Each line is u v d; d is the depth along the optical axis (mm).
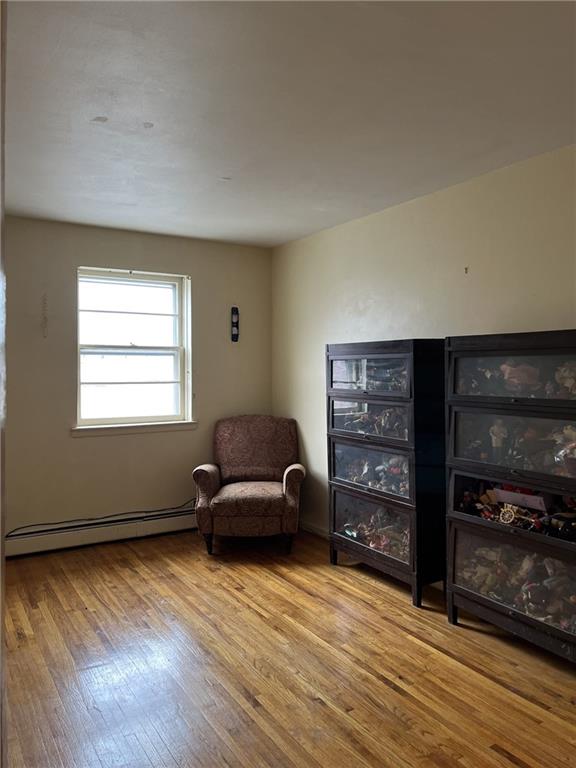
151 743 2070
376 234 3920
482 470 2793
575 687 2412
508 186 3020
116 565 3906
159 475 4613
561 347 2436
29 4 1611
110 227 4320
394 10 1661
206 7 1637
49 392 4160
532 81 2109
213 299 4848
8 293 4000
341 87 2141
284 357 4961
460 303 3312
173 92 2164
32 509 4109
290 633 2908
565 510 2531
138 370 4645
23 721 2205
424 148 2762
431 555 3264
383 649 2740
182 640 2840
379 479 3498
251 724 2174
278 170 3055
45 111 2316
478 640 2828
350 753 2010
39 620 3070
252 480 4598
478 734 2109
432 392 3254
